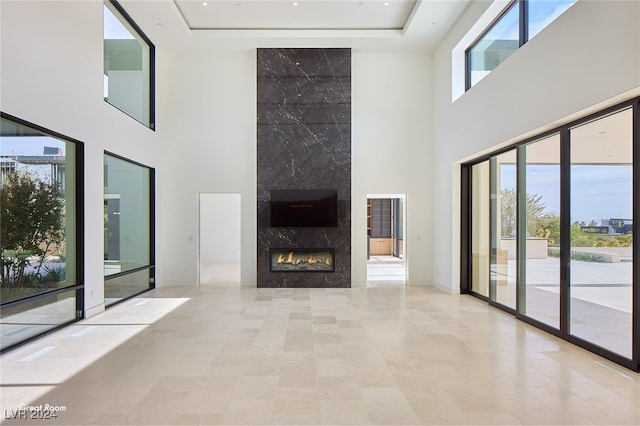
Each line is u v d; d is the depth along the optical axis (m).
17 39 4.95
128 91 8.44
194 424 3.26
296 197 9.84
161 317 6.81
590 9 4.60
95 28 6.82
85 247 6.55
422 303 8.04
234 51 10.07
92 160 6.73
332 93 10.02
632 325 4.40
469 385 4.03
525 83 6.02
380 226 17.92
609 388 3.95
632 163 4.37
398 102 10.26
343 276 9.94
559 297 5.63
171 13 8.25
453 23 8.70
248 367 4.50
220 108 10.05
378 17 8.91
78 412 3.46
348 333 5.87
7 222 5.01
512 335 5.76
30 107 5.19
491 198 7.87
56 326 5.97
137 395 3.78
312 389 3.93
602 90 4.43
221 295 8.86
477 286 8.59
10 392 3.85
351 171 10.09
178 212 10.05
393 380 4.16
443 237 9.55
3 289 4.96
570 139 5.42
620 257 4.56
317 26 9.30
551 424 3.28
